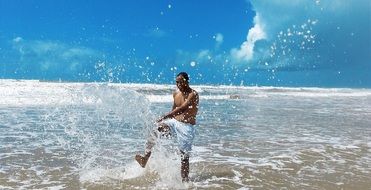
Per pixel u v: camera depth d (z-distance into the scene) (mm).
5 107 16500
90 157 8016
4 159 7613
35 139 9789
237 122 14312
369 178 6836
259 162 7895
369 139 11023
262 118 15922
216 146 9484
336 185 6359
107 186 6059
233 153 8711
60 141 9633
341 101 31547
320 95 42719
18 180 6258
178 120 6500
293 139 10727
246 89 48781
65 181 6273
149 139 6625
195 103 6531
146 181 6379
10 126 11641
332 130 12797
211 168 7332
